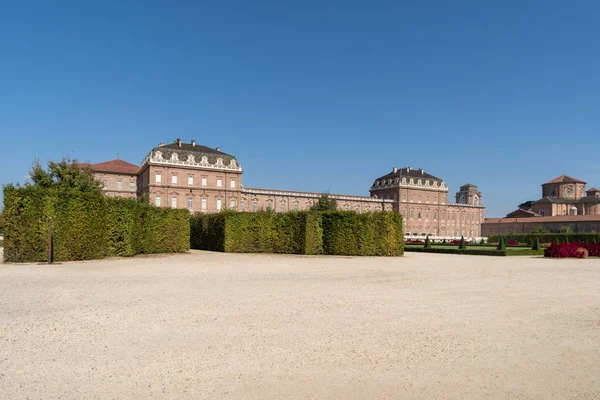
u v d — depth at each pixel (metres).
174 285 17.73
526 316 12.05
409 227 132.38
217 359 8.12
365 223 41.16
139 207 37.69
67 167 45.69
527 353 8.63
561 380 7.21
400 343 9.23
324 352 8.59
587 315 12.23
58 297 14.56
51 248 28.70
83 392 6.59
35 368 7.60
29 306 12.97
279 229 43.62
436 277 21.81
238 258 34.66
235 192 104.06
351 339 9.53
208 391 6.65
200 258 34.03
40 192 29.09
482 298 15.09
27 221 28.62
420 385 6.95
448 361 8.11
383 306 13.38
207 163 101.00
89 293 15.46
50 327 10.39
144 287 17.08
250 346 8.95
